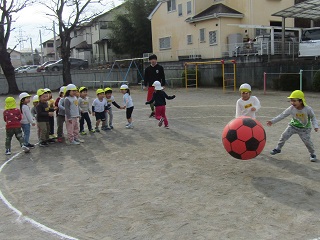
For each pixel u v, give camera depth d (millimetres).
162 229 3926
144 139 8664
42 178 5961
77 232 3947
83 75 32781
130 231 3914
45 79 31625
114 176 5883
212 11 29859
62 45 30031
